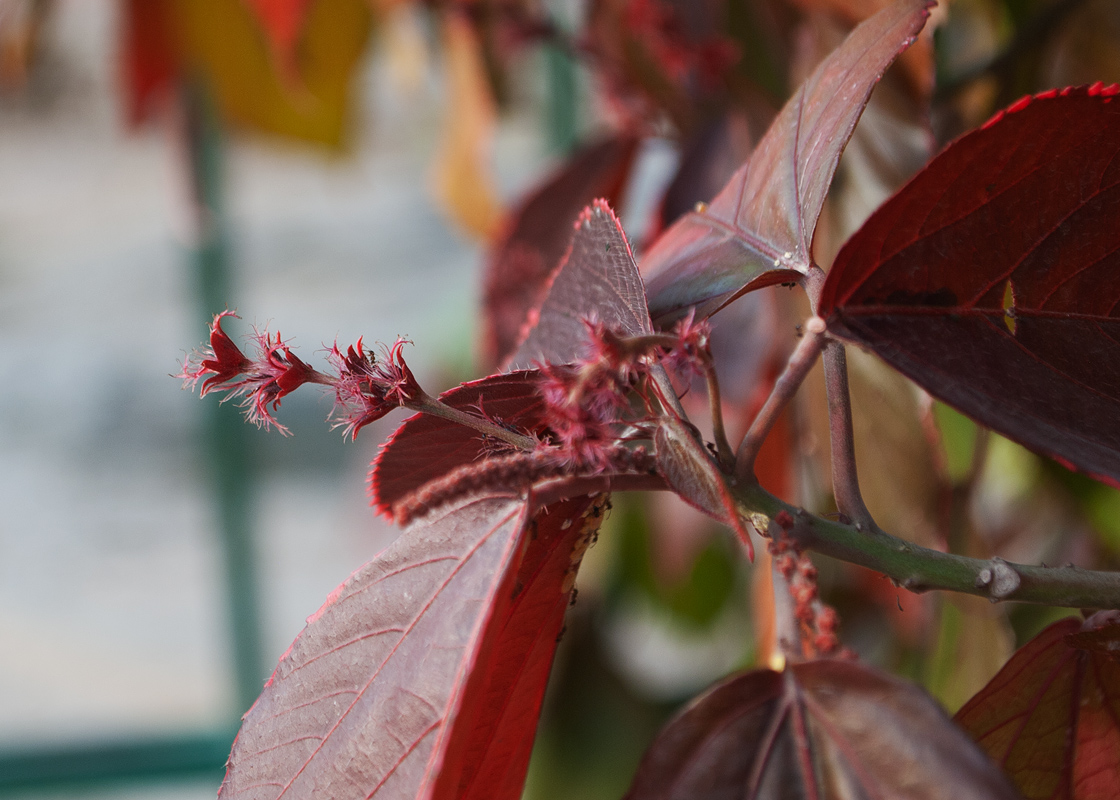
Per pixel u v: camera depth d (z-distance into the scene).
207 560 1.31
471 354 0.90
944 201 0.31
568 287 0.35
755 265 0.34
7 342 1.45
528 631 0.34
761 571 0.53
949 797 0.29
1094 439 0.31
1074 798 0.34
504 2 0.73
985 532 0.63
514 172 1.14
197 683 1.24
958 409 0.31
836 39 0.48
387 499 0.34
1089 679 0.34
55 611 1.29
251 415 0.33
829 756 0.30
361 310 1.35
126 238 1.45
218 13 0.82
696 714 0.31
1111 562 0.63
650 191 0.83
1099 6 0.56
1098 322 0.32
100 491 1.41
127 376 1.47
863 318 0.32
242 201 1.24
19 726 1.18
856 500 0.32
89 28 1.23
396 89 1.26
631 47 0.66
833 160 0.33
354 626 0.32
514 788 0.35
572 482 0.31
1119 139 0.31
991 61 0.51
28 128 1.33
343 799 0.31
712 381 0.31
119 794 1.19
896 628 0.71
